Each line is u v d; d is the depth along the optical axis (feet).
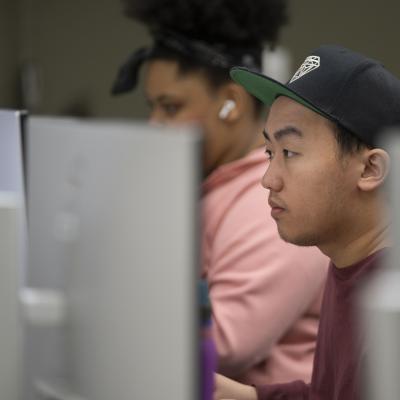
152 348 6.79
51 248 7.58
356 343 8.64
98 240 7.07
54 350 7.41
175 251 6.59
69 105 35.35
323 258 11.62
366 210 8.82
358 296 8.82
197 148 6.55
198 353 6.70
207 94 13.00
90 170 7.15
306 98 8.72
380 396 5.64
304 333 11.75
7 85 36.42
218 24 13.20
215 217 12.32
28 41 36.47
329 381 9.53
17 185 9.52
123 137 6.86
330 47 9.15
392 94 8.87
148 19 13.42
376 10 31.89
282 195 8.89
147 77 13.32
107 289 7.03
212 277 12.13
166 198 6.61
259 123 13.19
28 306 7.38
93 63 35.09
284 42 31.91
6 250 7.22
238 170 12.46
